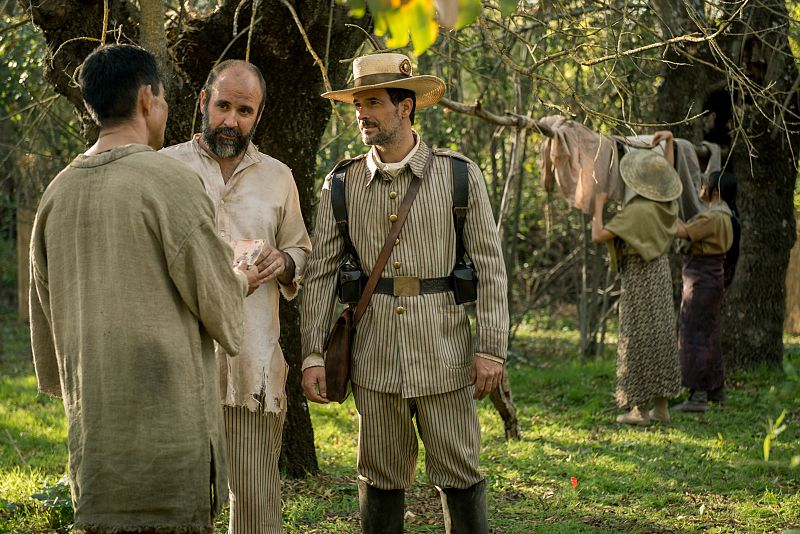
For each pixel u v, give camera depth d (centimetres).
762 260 798
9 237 1416
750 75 721
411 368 317
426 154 324
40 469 526
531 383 820
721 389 699
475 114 542
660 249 620
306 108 459
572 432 625
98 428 232
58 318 242
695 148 693
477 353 320
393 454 329
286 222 321
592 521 426
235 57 439
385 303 320
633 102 724
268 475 314
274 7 421
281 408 313
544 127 593
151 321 235
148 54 256
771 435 253
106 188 237
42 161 823
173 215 237
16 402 763
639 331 632
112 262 234
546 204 1100
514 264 980
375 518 332
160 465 233
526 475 510
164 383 235
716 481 490
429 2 176
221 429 253
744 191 795
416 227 319
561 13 538
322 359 328
